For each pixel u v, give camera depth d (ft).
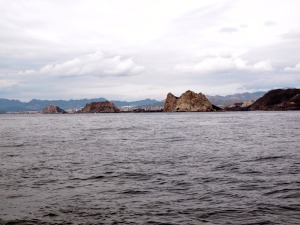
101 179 59.57
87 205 42.73
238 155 91.30
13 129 253.85
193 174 63.21
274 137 151.12
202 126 267.18
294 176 59.57
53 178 60.54
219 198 45.47
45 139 155.22
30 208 41.63
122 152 101.55
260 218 36.91
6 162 80.89
